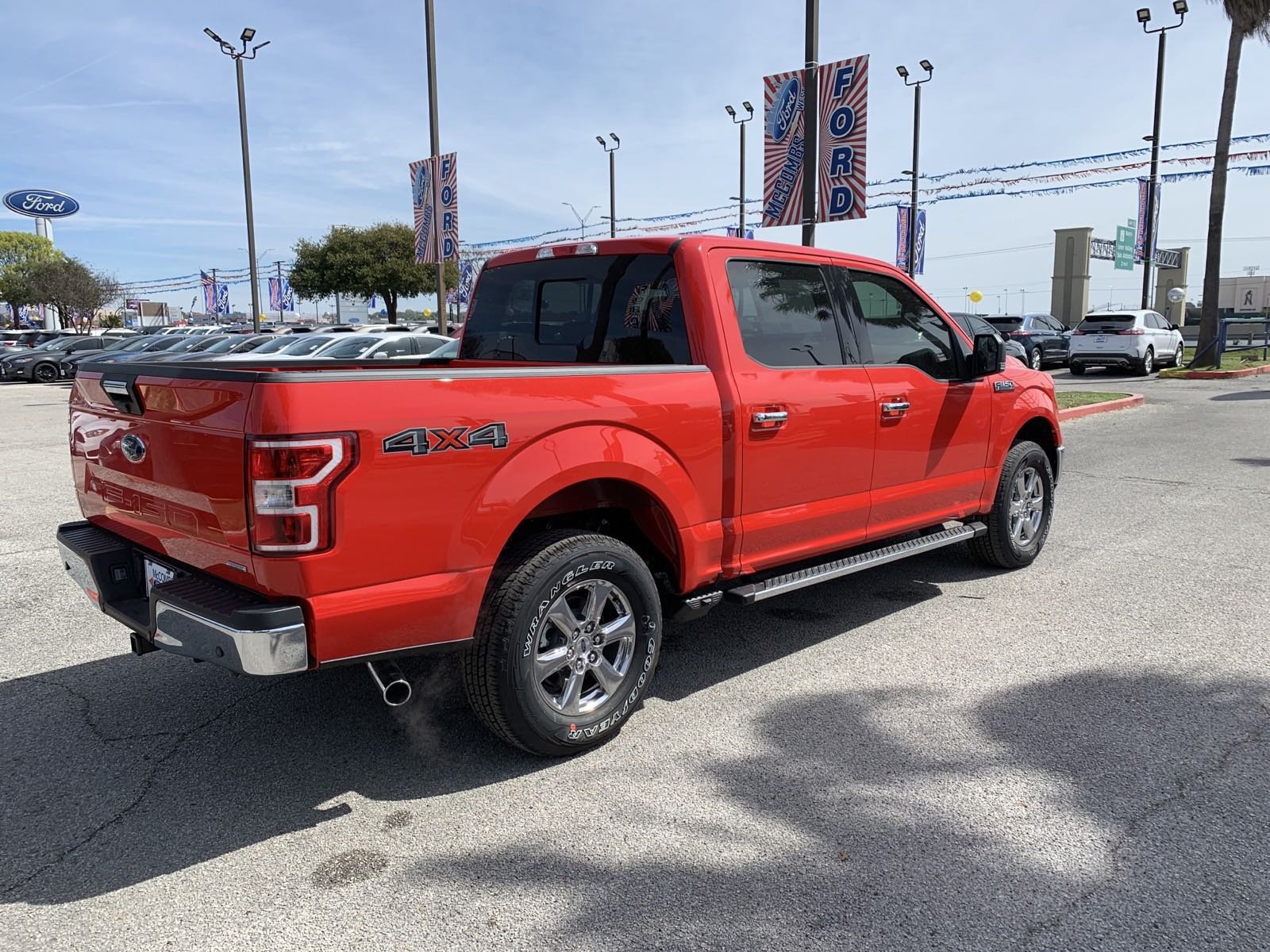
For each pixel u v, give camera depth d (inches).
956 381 205.5
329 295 1514.5
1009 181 992.2
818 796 127.8
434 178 713.6
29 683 173.6
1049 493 242.8
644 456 142.3
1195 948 95.7
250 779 136.7
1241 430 503.8
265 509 108.7
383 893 108.3
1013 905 103.1
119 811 128.0
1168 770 132.8
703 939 98.7
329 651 114.7
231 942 100.0
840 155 425.1
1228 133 874.1
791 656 181.8
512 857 115.2
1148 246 1070.4
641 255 164.7
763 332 165.3
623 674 145.6
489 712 132.9
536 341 185.2
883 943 97.4
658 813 124.6
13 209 2244.1
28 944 100.0
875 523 189.2
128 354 938.7
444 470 119.6
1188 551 253.0
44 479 398.6
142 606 138.2
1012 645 184.9
